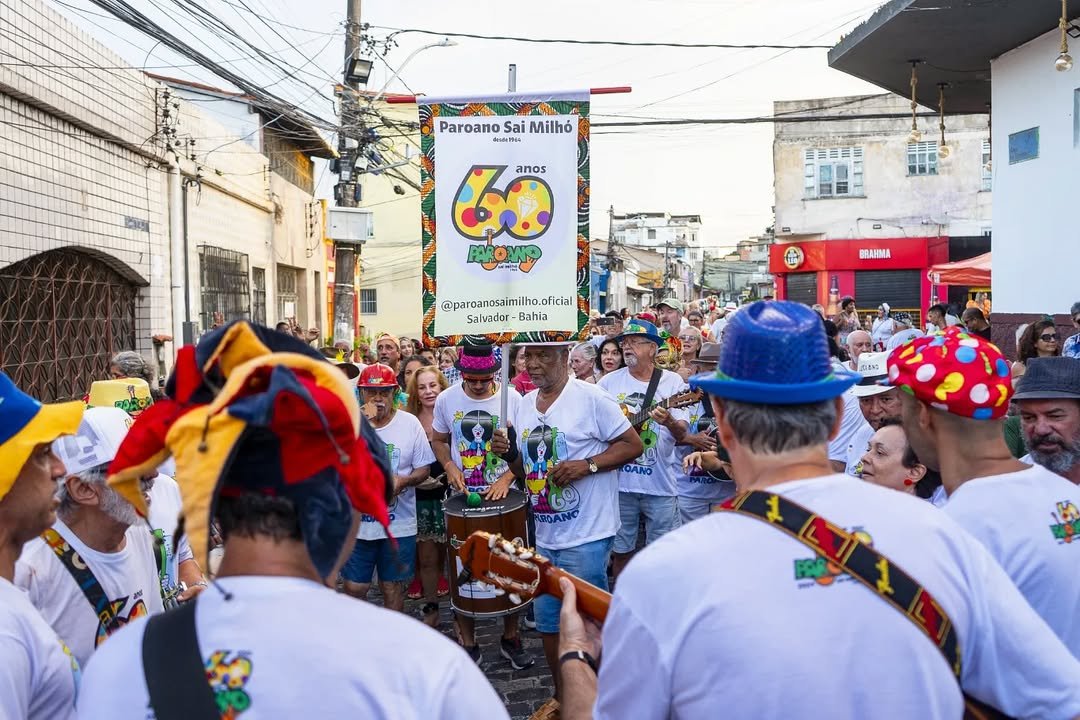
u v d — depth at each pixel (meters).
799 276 33.66
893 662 1.63
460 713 1.45
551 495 5.03
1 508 2.12
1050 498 2.34
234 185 18.94
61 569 2.72
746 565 1.68
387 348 9.61
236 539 1.53
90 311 12.76
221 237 18.41
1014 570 2.26
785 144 35.50
